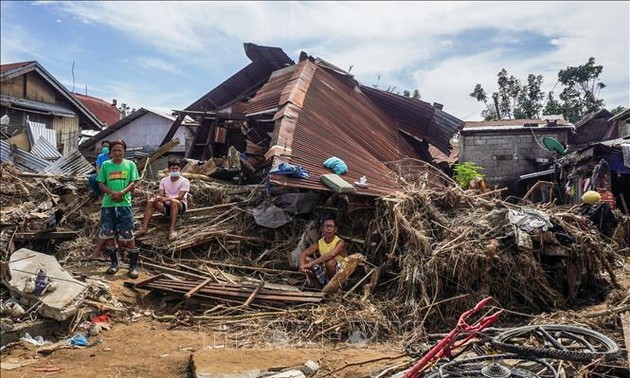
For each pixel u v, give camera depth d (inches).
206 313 236.5
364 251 293.0
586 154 624.7
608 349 160.6
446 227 276.1
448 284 251.4
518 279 253.0
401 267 262.1
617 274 318.3
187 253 308.3
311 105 426.6
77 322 210.8
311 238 296.0
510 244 262.4
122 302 242.5
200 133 547.2
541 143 869.8
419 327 224.5
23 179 396.5
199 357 178.1
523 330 177.2
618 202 637.3
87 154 964.6
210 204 350.3
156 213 335.6
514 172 881.5
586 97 1571.1
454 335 155.3
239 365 172.1
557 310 251.1
